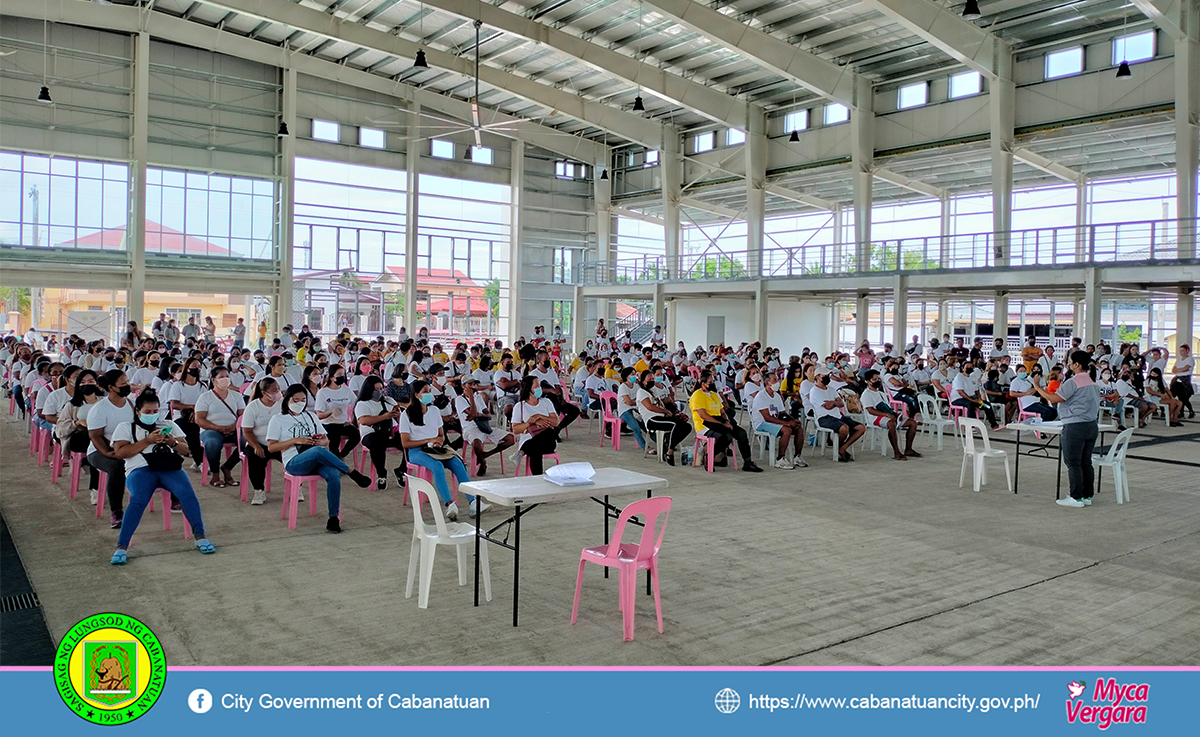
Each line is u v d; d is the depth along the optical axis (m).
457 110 29.58
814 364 12.83
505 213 31.53
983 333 26.20
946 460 11.03
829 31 19.91
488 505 7.48
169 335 21.12
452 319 30.30
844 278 21.75
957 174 25.05
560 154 32.84
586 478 5.01
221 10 22.64
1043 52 20.11
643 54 22.48
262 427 7.46
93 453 6.70
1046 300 24.16
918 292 23.30
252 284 25.33
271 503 7.66
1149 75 18.45
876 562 5.96
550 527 6.89
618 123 27.61
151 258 23.55
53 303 26.12
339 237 27.53
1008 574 5.68
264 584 5.21
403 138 28.39
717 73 23.56
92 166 22.53
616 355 17.92
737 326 27.86
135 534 6.42
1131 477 9.80
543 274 32.66
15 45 21.38
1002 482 9.38
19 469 9.30
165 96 23.64
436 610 4.79
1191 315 19.80
